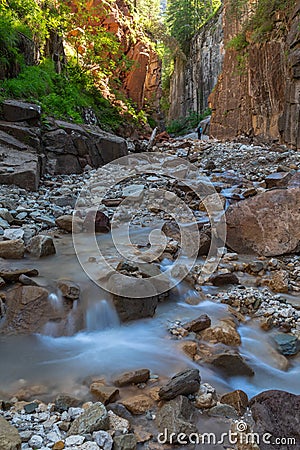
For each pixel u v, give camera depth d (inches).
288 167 432.1
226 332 126.4
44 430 81.7
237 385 109.2
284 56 619.2
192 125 1282.0
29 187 297.7
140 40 957.2
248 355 122.2
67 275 147.4
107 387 97.7
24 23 519.2
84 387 100.3
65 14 684.7
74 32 730.2
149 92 1016.9
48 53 585.6
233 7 824.3
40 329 122.7
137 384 102.5
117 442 79.2
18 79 446.9
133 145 637.9
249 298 157.6
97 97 733.9
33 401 93.7
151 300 140.7
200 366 112.7
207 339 126.7
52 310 127.7
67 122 445.1
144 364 112.0
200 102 1385.3
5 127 359.6
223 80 831.7
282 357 121.3
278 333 134.7
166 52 1572.3
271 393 91.9
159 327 134.0
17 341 118.3
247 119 741.3
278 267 190.9
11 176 291.0
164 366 111.5
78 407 91.0
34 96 446.0
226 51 840.3
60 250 181.8
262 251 206.2
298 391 107.5
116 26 873.5
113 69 835.4
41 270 152.4
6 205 242.5
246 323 142.3
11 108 372.5
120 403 93.7
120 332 130.5
